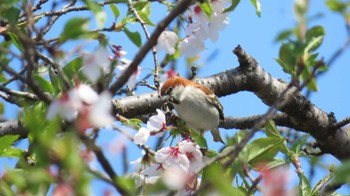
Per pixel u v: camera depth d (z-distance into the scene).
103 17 7.60
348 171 5.43
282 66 8.72
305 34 7.27
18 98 10.81
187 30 11.30
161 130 10.87
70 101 6.66
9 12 7.67
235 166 8.02
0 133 11.30
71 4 10.94
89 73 7.26
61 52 6.94
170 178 5.74
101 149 5.82
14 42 9.30
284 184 5.44
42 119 8.30
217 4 10.90
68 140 5.66
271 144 8.61
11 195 6.45
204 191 7.23
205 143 10.28
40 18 10.56
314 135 13.80
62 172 5.48
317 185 10.39
